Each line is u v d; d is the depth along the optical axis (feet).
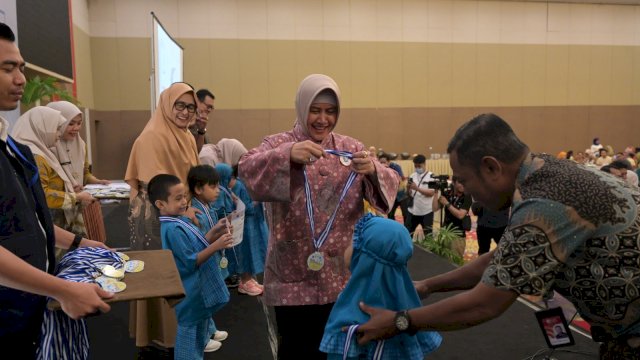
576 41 48.57
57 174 9.48
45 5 24.17
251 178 5.54
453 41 46.16
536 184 3.75
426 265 16.55
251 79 42.78
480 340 10.28
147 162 8.43
